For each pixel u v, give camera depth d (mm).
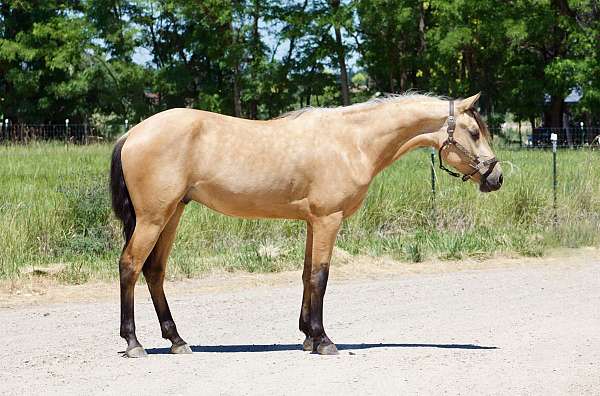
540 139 37844
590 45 36312
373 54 42781
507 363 7648
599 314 9922
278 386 6891
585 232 15422
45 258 13203
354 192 8203
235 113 44312
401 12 38562
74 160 24141
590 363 7641
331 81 44406
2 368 7598
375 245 14492
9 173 20453
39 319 9930
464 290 11625
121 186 7953
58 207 14477
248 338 9016
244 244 14352
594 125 41406
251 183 8008
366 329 9352
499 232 15469
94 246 13633
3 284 11664
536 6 36688
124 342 8773
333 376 7207
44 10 44688
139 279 12219
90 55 44875
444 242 14602
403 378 7133
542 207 16344
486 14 36562
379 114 8344
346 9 39812
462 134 8336
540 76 40875
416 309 10422
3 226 13453
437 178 17422
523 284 12016
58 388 6883
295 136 8156
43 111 45625
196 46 45031
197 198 8047
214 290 11750
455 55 39094
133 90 45094
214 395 6652
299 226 14992
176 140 7832
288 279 12555
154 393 6711
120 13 45562
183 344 8195
